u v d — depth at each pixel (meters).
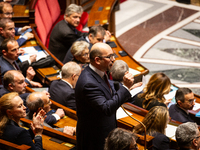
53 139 11.34
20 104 10.03
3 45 15.71
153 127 11.27
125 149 8.03
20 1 25.45
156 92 13.66
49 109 12.84
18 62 18.31
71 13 22.17
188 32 35.19
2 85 15.05
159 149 10.87
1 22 18.09
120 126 12.59
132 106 13.65
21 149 8.58
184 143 10.00
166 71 27.84
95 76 8.91
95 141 9.20
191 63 29.17
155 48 31.95
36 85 17.42
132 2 42.88
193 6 41.69
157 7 41.34
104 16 27.28
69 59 19.22
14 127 9.74
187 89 14.97
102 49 8.77
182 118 14.84
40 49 20.08
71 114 13.70
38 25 23.95
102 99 8.67
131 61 21.39
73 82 14.86
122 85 8.86
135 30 35.62
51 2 28.62
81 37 21.48
